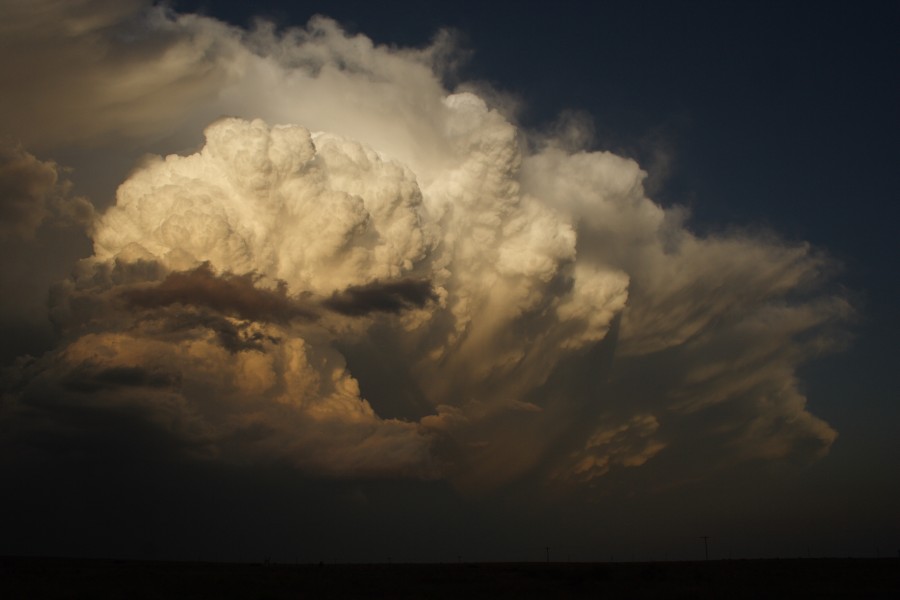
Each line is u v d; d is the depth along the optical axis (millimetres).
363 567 107062
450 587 62594
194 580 69062
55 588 58000
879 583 63250
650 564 113312
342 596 54875
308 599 53031
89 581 66125
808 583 63344
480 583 67438
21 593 54094
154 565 107312
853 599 51250
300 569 97312
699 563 111688
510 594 56312
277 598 53500
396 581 69938
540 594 56375
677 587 60969
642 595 54812
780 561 108875
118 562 118000
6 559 113688
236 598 53469
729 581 66688
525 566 109375
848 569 82125
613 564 117125
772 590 57062
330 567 106688
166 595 54656
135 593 55562
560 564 122250
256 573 83188
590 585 64188
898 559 111812
